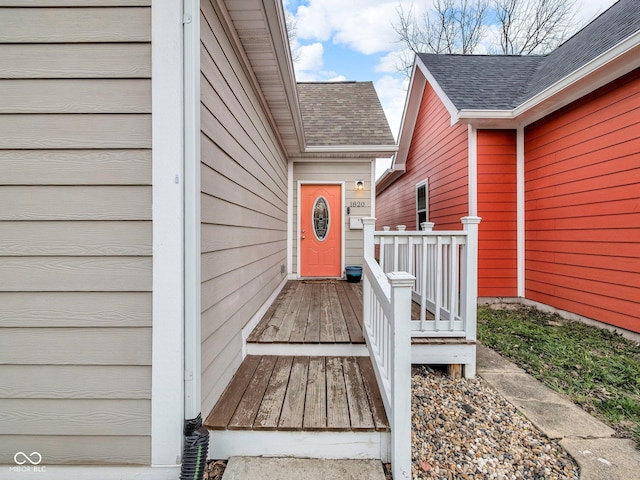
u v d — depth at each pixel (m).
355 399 1.77
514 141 4.89
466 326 2.56
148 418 1.38
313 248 5.82
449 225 5.77
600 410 2.07
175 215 1.37
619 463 1.59
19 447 1.38
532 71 5.86
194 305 1.39
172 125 1.37
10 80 1.37
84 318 1.38
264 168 3.36
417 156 7.65
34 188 1.37
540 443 1.76
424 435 1.83
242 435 1.55
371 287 2.22
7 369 1.38
